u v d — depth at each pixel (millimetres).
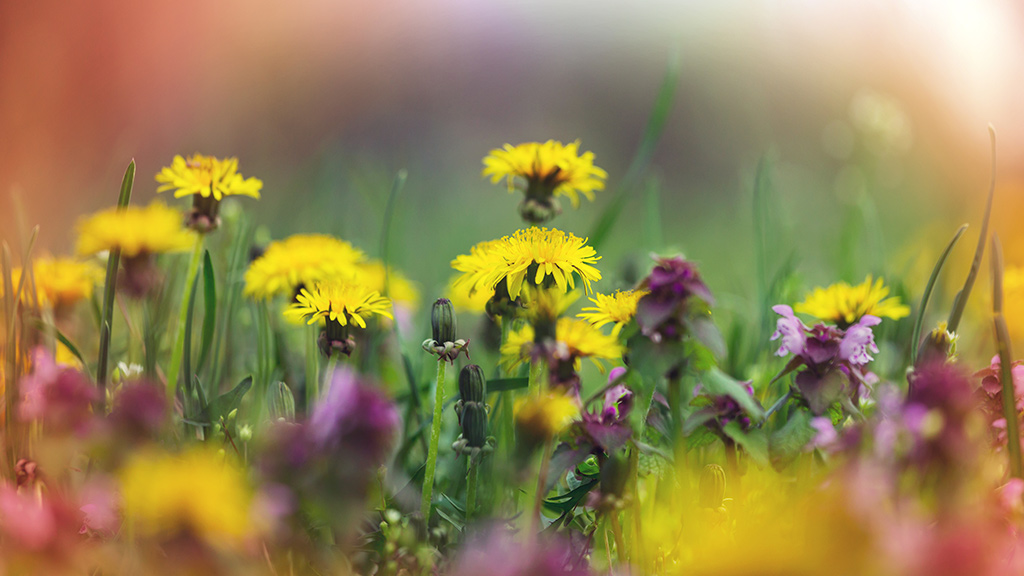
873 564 1018
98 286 1241
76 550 1050
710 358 1083
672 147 4473
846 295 1141
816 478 1087
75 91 2203
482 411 1105
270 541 1052
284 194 1877
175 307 1265
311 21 4238
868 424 1066
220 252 1284
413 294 1300
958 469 1044
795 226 1918
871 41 3406
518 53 4973
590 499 1077
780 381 1198
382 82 4496
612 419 1092
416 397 1185
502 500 1134
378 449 1032
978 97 2578
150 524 1020
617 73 4957
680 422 1088
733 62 4332
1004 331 1086
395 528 1070
